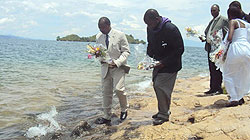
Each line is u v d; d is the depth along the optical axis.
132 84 9.88
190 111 5.17
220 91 6.42
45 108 6.14
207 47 6.39
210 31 6.14
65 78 10.89
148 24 3.84
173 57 3.89
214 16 6.17
